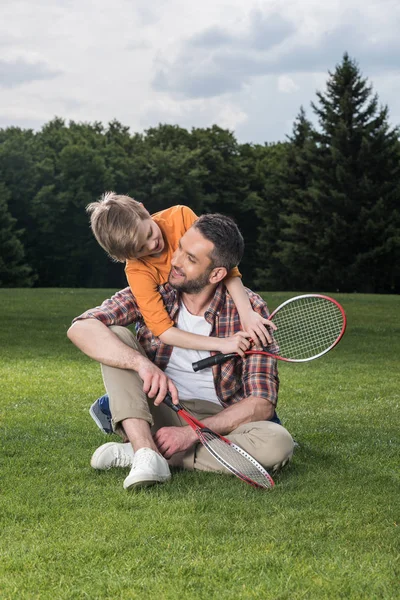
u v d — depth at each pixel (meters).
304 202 50.06
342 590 2.42
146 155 60.44
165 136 66.88
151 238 4.02
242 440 3.74
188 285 3.83
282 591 2.40
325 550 2.75
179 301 4.04
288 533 2.92
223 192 59.03
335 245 47.66
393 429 5.22
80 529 2.94
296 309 4.38
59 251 55.00
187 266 3.78
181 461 3.87
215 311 3.99
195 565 2.60
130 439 3.71
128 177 57.34
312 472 3.90
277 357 3.91
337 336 4.31
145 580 2.48
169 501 3.32
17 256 51.41
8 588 2.42
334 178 48.16
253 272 59.00
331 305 4.26
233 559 2.66
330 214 47.97
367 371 8.68
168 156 58.09
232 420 3.83
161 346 4.02
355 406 6.30
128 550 2.73
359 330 13.29
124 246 3.94
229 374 4.00
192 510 3.18
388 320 15.23
